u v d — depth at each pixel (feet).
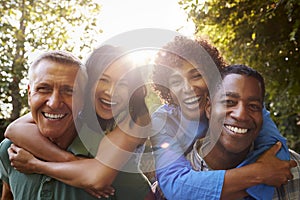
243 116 3.76
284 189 4.22
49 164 3.66
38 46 13.46
